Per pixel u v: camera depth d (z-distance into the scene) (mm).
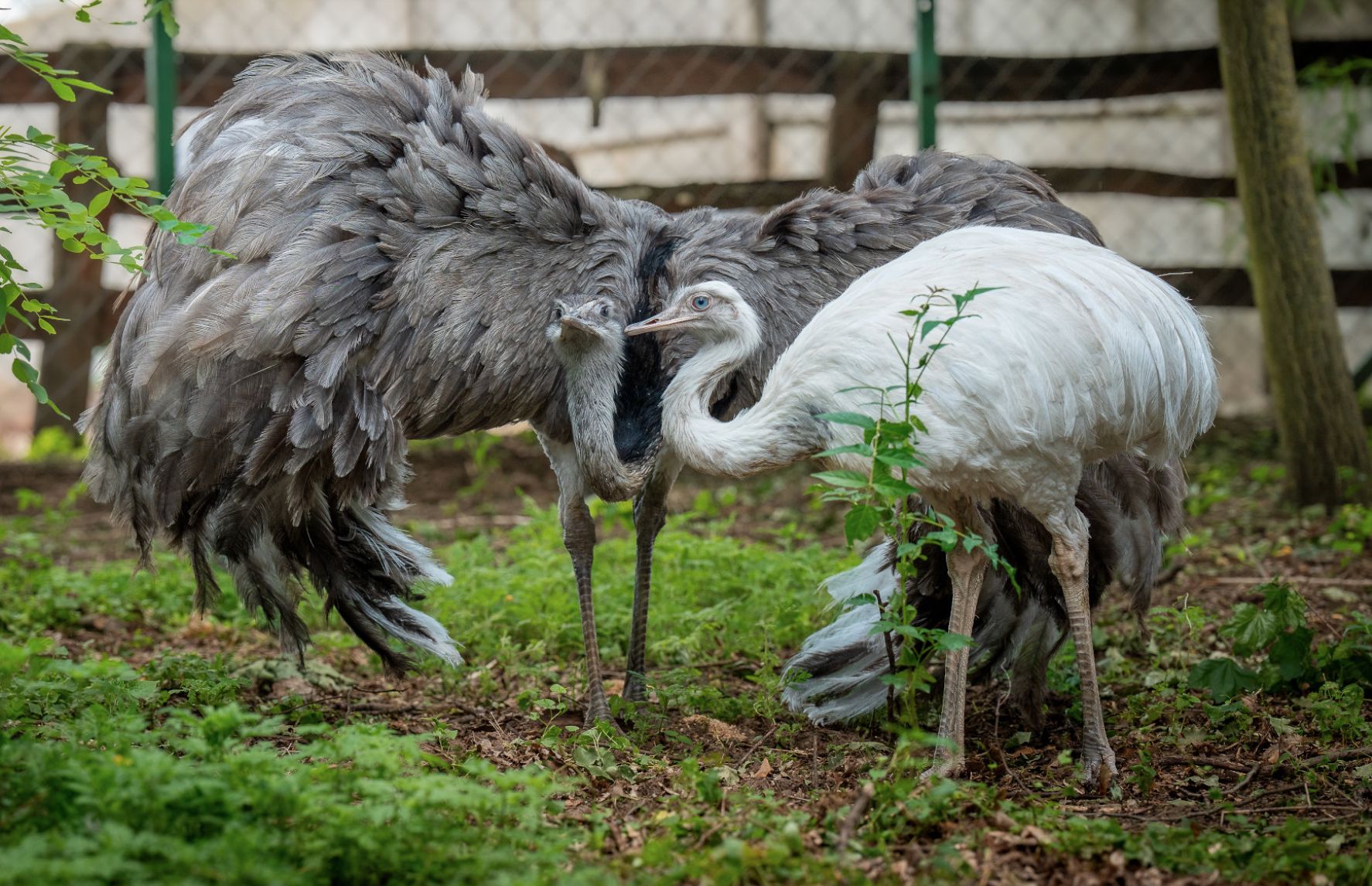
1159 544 6008
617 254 5707
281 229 5375
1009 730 5812
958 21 15766
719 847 4062
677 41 15406
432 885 3762
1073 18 15594
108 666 4785
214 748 4203
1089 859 4156
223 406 5320
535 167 5676
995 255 4844
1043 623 5812
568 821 4527
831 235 5836
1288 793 4879
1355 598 7402
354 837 3793
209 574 5805
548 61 10688
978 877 4055
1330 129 12547
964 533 5004
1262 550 8414
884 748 5270
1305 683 5930
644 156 15797
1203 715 5746
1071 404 4652
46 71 4887
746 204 11016
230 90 5957
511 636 6898
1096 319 4684
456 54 10562
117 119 15195
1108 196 15375
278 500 5598
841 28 15586
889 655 5379
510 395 5621
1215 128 15016
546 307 5574
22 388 16609
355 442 5375
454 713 5945
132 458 5641
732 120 15734
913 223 5930
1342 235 14133
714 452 5035
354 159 5508
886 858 4121
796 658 5988
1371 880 4051
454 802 3939
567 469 5805
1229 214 14109
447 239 5488
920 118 10398
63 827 3795
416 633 5984
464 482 11102
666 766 5164
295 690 6250
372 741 4273
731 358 5199
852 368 4773
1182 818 4539
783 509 10141
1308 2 14125
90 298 11250
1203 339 5012
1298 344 9234
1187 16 15195
